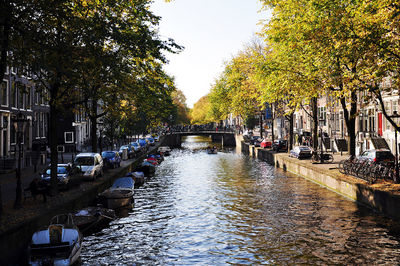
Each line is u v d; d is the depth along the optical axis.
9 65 14.57
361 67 17.14
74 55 15.06
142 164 39.25
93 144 30.06
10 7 13.60
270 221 18.89
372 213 19.20
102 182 25.08
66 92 19.61
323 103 49.41
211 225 18.64
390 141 34.50
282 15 23.72
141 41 16.84
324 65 21.47
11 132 34.00
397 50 16.22
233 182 32.25
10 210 15.45
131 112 28.78
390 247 14.55
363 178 22.66
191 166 46.81
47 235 13.12
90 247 15.55
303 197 24.06
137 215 21.03
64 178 21.58
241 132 90.56
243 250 14.92
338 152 43.59
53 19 15.96
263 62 27.22
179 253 14.80
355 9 17.50
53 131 19.39
